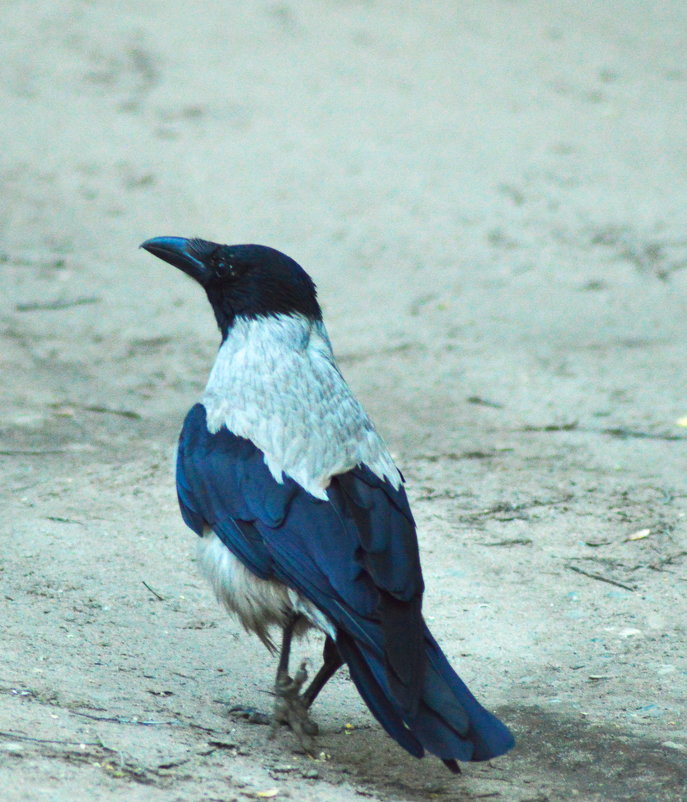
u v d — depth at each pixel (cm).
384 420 1353
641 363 1542
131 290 1781
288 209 2070
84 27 2738
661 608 936
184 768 645
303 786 648
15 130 2291
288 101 2497
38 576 940
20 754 620
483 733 618
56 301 1714
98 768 622
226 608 754
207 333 1644
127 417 1341
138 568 973
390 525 693
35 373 1455
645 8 3356
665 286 1841
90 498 1112
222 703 769
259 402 749
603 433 1320
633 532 1071
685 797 670
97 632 850
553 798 667
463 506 1121
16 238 1927
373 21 2986
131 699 742
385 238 1984
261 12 2947
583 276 1875
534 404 1411
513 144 2377
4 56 2572
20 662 772
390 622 650
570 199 2153
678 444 1284
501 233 2022
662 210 2120
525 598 950
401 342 1617
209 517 732
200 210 2055
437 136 2389
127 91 2486
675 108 2620
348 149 2308
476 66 2767
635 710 781
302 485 708
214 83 2550
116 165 2194
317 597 671
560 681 826
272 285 777
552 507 1121
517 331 1666
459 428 1334
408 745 615
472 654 862
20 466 1180
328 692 823
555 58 2877
